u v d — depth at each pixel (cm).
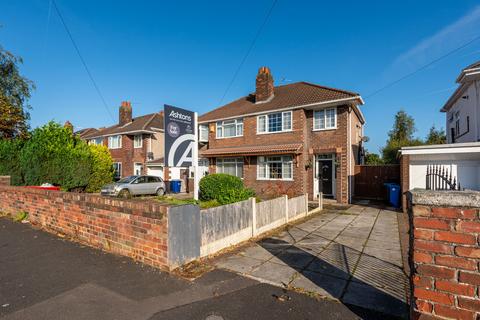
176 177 2295
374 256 501
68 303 310
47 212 629
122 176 2611
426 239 216
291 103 1561
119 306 307
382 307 314
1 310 293
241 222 600
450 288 206
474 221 200
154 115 2833
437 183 992
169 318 287
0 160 1323
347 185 1334
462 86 1226
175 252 412
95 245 506
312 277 400
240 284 371
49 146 1334
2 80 1764
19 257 448
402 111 3700
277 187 1474
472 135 1137
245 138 1723
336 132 1409
